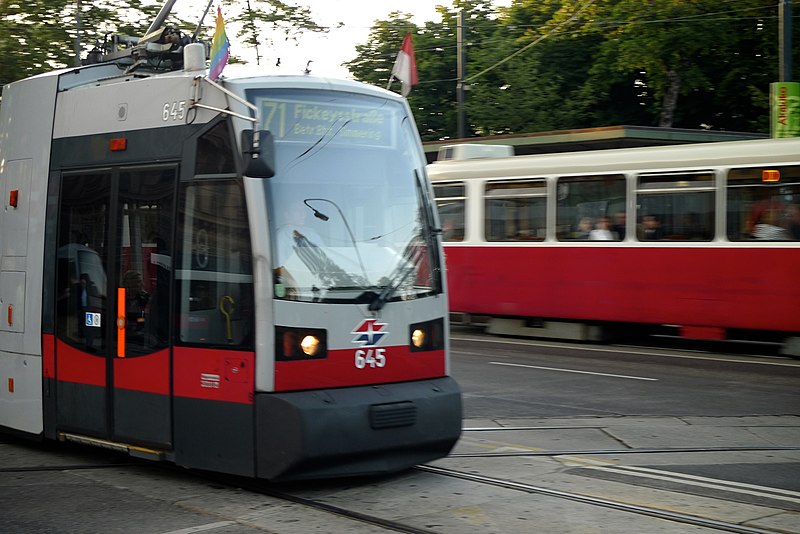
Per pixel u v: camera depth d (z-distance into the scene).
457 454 8.63
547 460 8.41
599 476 7.81
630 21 34.69
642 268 17.25
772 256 15.77
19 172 8.99
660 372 14.24
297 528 6.37
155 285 7.62
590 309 17.92
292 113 7.34
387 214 7.66
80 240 8.30
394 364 7.49
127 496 7.22
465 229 19.89
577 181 18.17
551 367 14.78
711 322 16.42
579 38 38.41
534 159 18.81
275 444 6.86
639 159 17.34
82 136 8.41
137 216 7.81
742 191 16.12
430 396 7.51
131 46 9.80
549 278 18.53
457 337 19.31
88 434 8.11
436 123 42.50
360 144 7.65
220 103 7.27
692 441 9.37
